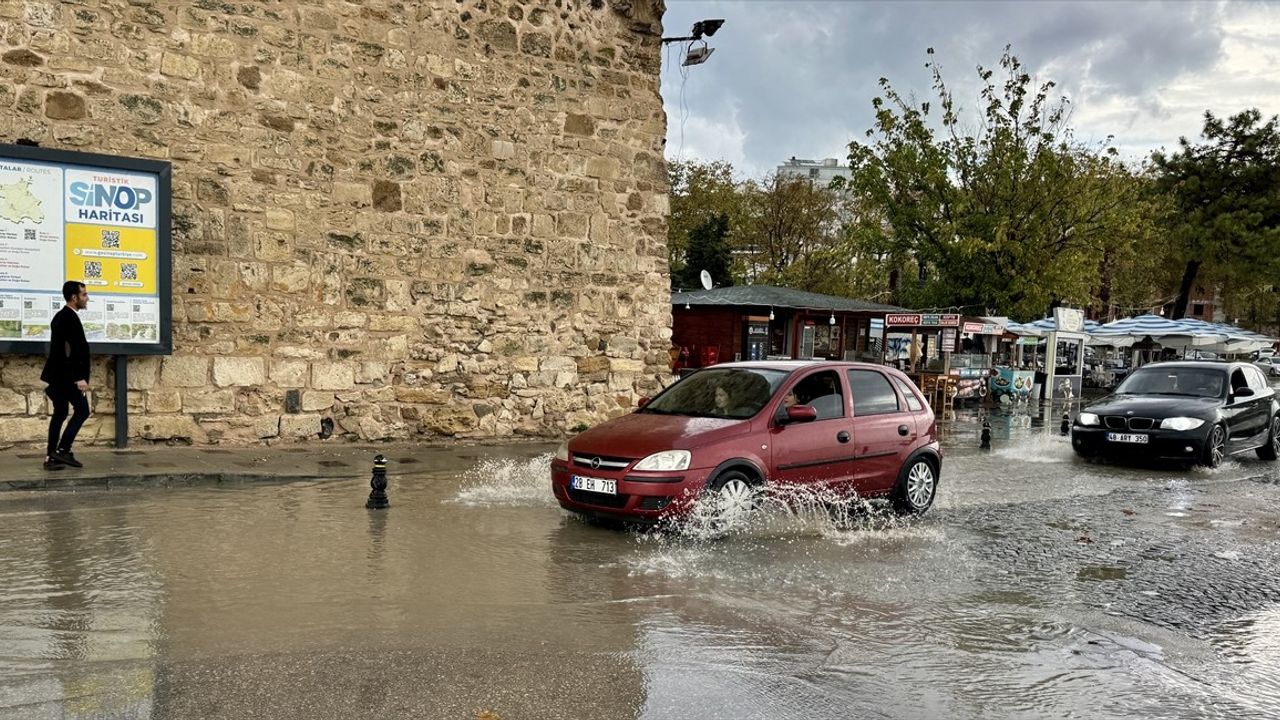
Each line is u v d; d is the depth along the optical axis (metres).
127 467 8.84
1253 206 39.41
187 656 4.39
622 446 7.43
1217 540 8.16
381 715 3.81
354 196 11.38
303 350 11.06
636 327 13.78
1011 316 29.78
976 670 4.64
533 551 6.78
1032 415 23.06
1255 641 5.29
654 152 13.89
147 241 9.70
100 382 9.79
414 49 11.77
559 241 13.02
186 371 10.29
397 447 11.58
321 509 7.95
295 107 10.92
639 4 13.56
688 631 5.08
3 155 8.92
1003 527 8.53
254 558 6.23
